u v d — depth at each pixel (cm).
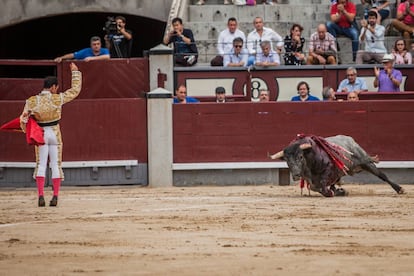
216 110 3434
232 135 3434
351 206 2597
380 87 3612
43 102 2659
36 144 2633
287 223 2244
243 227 2181
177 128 3438
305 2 4212
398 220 2289
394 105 3434
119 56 3731
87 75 3481
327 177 2847
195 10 4103
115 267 1684
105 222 2294
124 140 3447
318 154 2830
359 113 3428
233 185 3441
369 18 3888
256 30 3853
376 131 3434
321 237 2022
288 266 1675
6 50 5081
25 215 2469
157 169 3431
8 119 3441
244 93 3634
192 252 1842
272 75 3638
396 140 3434
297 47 3781
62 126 3438
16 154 3462
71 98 2692
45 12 4416
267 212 2466
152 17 4400
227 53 3741
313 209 2528
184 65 3703
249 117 3438
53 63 3475
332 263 1698
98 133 3444
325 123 3428
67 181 3447
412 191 3077
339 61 3956
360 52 3825
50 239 2022
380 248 1870
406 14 3975
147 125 3441
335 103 3428
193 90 3625
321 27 3778
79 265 1708
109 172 3450
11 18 4419
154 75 3494
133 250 1872
